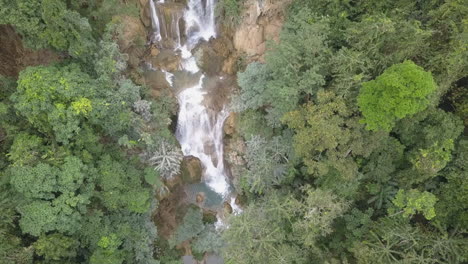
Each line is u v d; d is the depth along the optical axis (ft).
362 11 57.82
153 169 66.33
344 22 56.85
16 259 45.83
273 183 67.15
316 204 52.85
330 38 58.18
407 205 49.98
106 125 58.90
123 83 63.31
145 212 65.82
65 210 49.03
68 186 50.03
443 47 50.47
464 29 46.44
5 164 53.11
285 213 54.19
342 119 51.57
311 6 61.21
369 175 59.11
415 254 48.34
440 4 52.26
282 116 60.70
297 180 65.41
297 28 59.41
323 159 55.88
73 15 52.47
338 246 59.06
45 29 50.21
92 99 54.95
